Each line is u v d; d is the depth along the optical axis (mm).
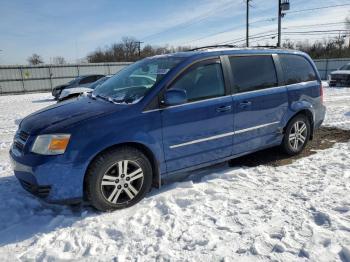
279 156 4926
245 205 3264
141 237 2795
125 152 3258
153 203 3434
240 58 4172
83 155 3043
